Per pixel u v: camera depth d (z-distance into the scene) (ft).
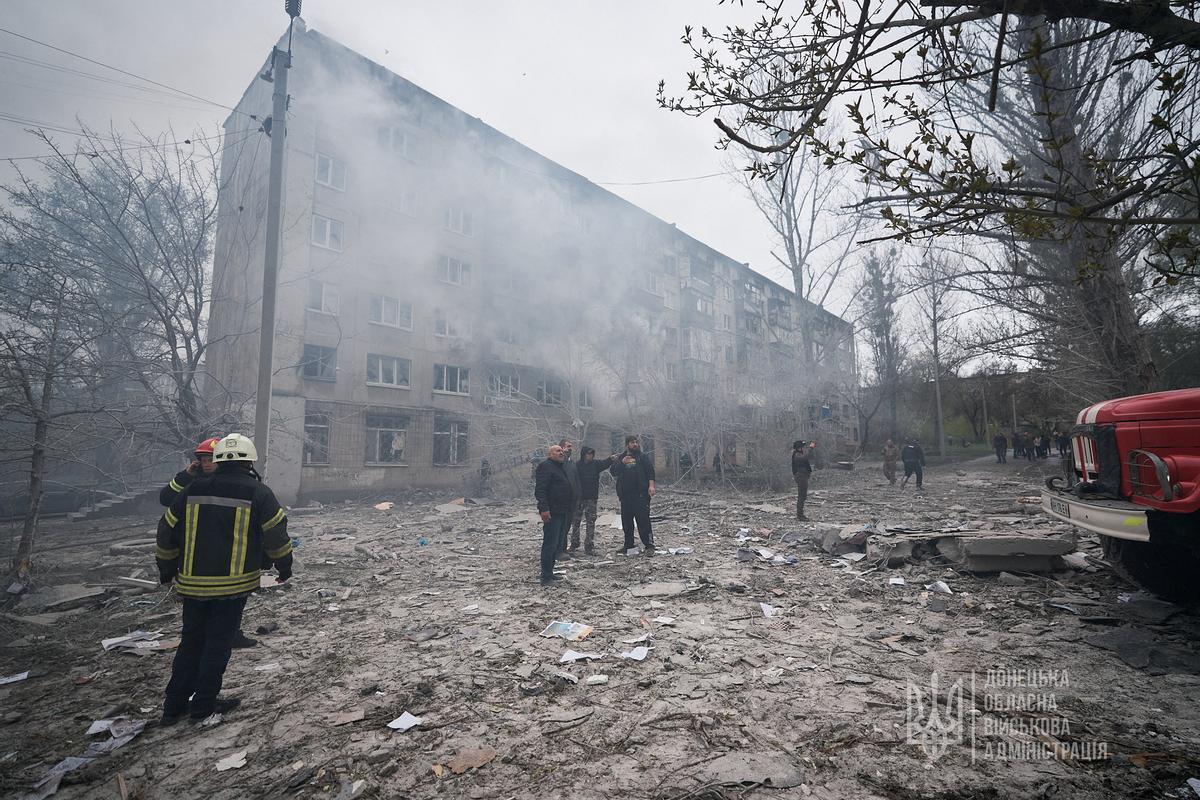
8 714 10.61
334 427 57.26
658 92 9.71
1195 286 36.42
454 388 69.36
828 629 14.02
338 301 59.82
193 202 36.83
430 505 51.57
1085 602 15.07
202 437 34.73
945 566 19.47
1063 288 27.63
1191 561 13.84
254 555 10.66
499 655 12.73
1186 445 12.15
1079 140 21.91
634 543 25.12
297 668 12.49
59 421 25.29
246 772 8.34
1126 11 6.84
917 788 7.39
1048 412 85.97
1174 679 10.35
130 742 9.39
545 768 8.18
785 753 8.34
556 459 20.21
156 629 15.93
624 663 12.09
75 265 31.55
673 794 7.46
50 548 30.04
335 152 61.00
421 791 7.72
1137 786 7.25
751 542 26.63
